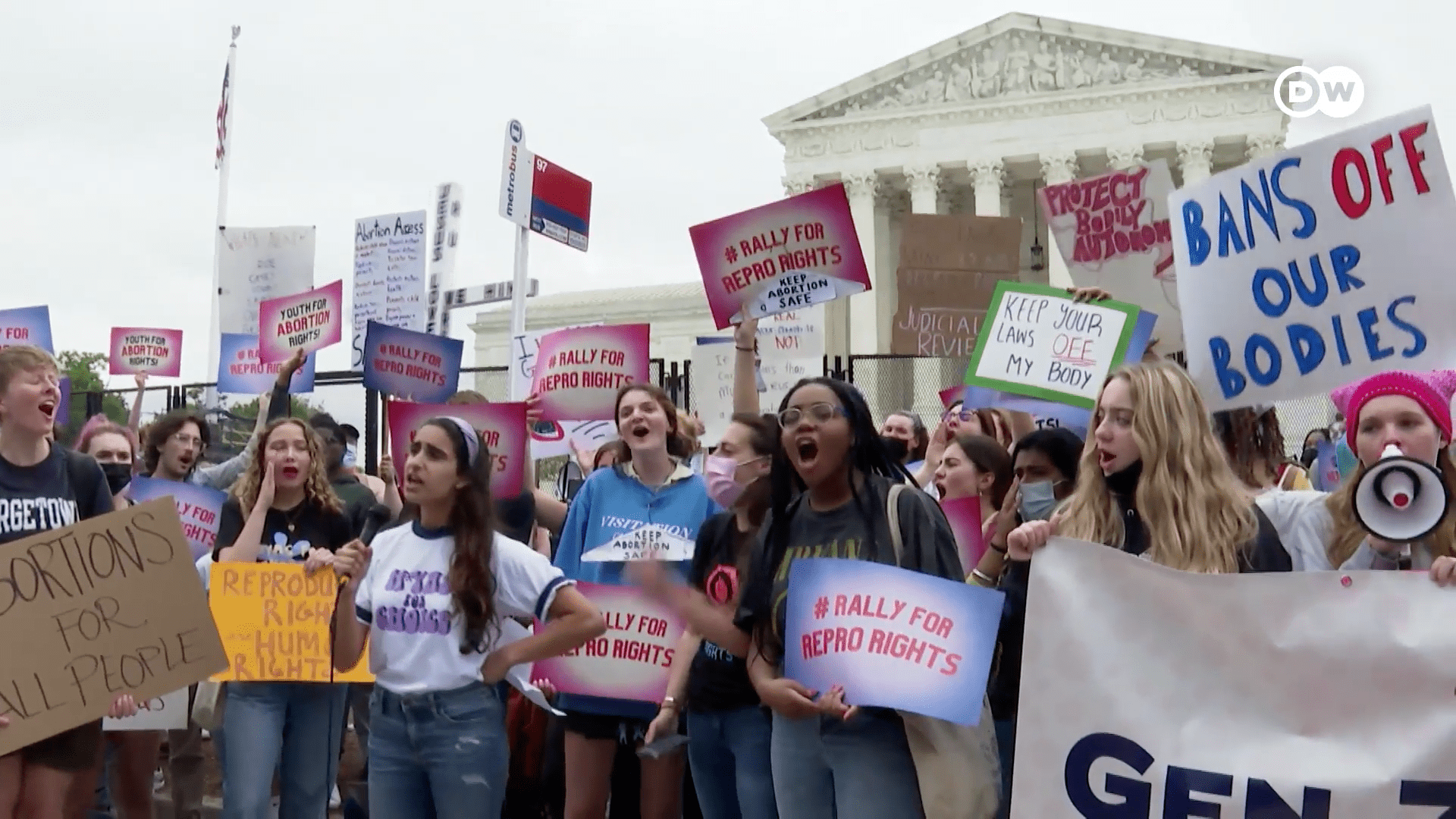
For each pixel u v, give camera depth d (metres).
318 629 5.47
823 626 3.88
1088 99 45.22
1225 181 4.78
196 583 4.91
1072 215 6.59
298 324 9.85
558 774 6.18
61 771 4.88
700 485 5.92
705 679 4.98
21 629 4.68
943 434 6.64
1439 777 3.23
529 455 6.67
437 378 8.77
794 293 6.80
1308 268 4.59
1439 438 3.70
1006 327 6.21
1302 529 3.91
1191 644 3.47
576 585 5.51
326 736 5.60
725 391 10.66
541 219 10.16
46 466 5.14
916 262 10.52
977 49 46.72
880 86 47.47
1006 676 4.34
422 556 4.50
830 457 4.04
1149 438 3.65
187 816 6.86
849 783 3.86
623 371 8.25
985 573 4.40
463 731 4.38
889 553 3.96
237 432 12.20
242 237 12.95
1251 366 4.71
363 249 12.39
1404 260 4.40
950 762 3.77
